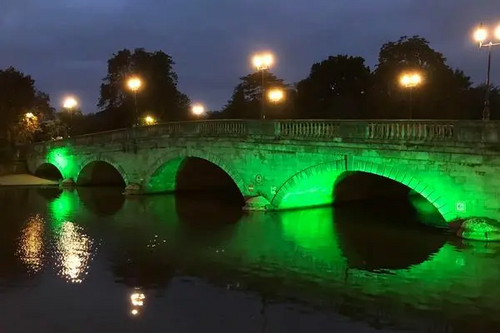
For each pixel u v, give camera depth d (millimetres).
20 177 56031
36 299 18641
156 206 37781
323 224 29828
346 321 16359
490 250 22781
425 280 19797
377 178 38688
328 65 59000
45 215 34500
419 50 52688
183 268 21953
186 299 18469
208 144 36656
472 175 23578
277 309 17453
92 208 37281
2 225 31125
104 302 18281
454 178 24109
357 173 35844
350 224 29828
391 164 26266
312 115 57531
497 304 17359
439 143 24297
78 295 19016
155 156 42000
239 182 34719
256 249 24688
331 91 59219
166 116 72625
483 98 54375
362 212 33531
